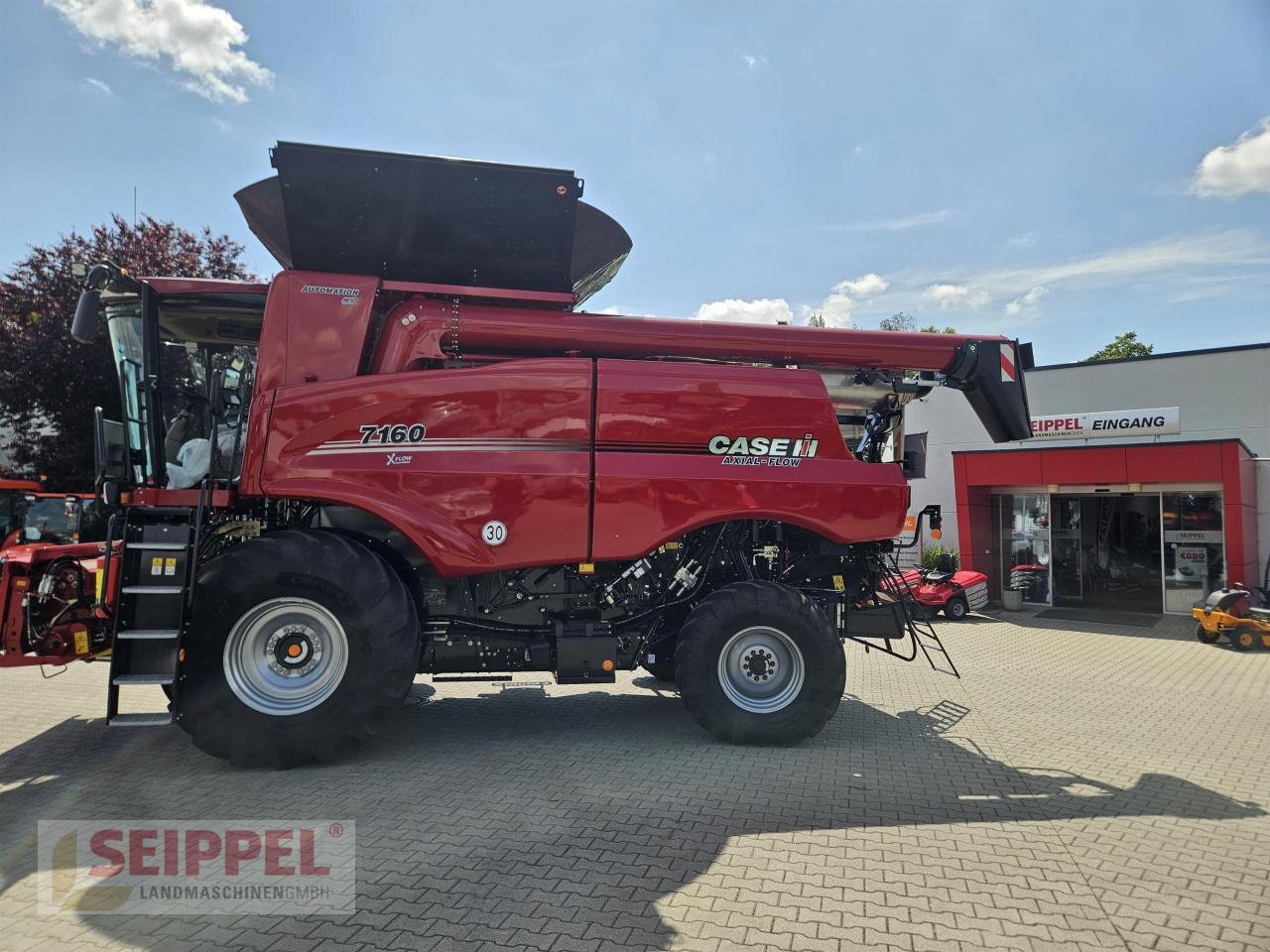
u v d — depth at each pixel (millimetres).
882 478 6758
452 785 5230
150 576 5387
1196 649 12445
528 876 3908
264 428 5840
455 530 6000
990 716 7613
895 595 7496
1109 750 6441
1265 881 3990
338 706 5520
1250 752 6434
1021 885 3898
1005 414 7520
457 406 6078
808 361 7086
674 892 3750
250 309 6336
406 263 6285
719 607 6266
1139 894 3812
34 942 3275
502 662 6406
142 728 6613
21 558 6809
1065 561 18703
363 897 3664
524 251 6375
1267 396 17297
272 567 5496
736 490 6441
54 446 18859
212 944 3264
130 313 6320
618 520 6219
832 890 3805
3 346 17969
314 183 5934
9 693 7793
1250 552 16656
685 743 6363
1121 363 18719
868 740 6602
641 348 6695
